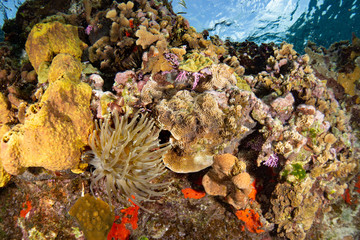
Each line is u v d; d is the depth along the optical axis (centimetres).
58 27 64
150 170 56
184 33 72
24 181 58
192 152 58
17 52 84
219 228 62
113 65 69
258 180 66
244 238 62
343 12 193
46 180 57
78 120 50
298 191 58
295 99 66
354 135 75
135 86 59
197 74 57
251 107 56
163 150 56
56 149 45
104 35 76
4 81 70
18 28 94
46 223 56
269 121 56
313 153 60
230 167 57
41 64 60
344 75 77
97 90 57
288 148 55
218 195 63
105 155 51
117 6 74
